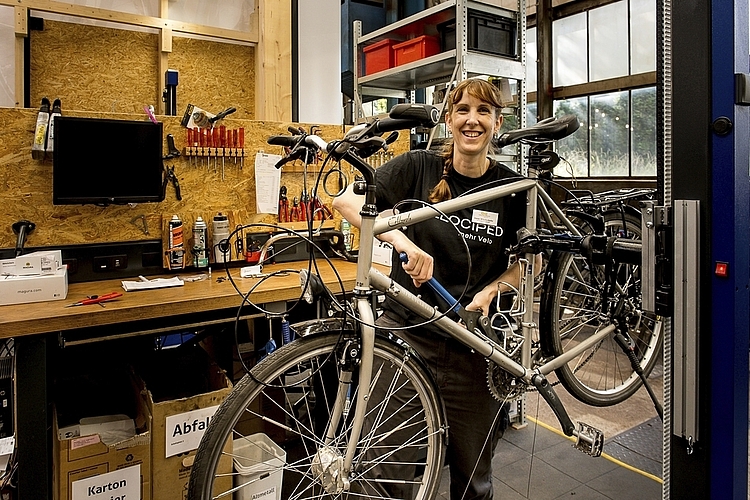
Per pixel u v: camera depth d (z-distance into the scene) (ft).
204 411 6.18
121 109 9.89
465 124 5.21
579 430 5.54
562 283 6.12
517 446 8.72
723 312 3.32
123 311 5.75
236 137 8.11
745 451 3.42
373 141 3.96
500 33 9.48
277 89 10.76
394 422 5.38
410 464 5.17
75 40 9.45
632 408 10.00
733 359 3.29
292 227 8.61
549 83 16.49
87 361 7.72
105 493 5.71
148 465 5.94
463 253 5.41
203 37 10.34
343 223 9.16
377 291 4.53
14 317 5.30
